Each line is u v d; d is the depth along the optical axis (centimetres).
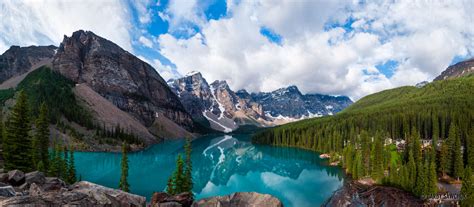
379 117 18638
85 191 2289
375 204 3544
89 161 12950
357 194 3416
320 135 18775
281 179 10906
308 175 11481
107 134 18475
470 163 9675
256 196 2581
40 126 8000
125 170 6788
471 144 9806
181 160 6512
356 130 16900
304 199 8194
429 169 7181
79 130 17938
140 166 12738
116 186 8700
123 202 2352
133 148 18650
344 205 3166
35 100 19012
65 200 2028
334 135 16612
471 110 15262
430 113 16288
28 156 5816
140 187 8894
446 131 15000
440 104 19338
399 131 16162
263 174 11962
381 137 13388
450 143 10012
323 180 10494
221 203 2498
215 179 10994
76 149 15262
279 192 8988
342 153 13888
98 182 9162
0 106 17250
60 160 6856
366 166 10131
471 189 6088
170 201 2692
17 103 5753
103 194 2306
